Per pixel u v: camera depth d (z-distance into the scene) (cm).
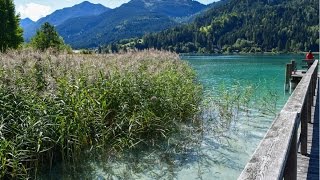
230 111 1205
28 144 710
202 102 1298
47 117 762
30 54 1360
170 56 1988
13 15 4700
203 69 3931
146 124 934
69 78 953
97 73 1030
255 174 243
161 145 902
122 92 968
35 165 696
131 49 1973
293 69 2150
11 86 828
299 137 640
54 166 764
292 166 413
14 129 736
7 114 759
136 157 822
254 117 1202
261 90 1873
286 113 440
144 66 1399
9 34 4597
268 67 4406
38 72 1028
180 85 1227
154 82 1102
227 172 730
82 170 748
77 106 822
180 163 784
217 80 2519
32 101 795
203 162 787
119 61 1421
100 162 789
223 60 7162
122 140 850
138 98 976
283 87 2067
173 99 1084
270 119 1177
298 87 713
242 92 1702
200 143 917
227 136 979
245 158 811
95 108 863
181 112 1098
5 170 636
